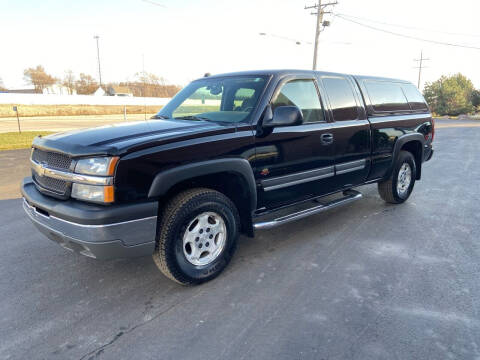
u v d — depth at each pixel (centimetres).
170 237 290
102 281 329
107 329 258
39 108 4256
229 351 234
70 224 262
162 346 240
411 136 534
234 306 286
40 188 304
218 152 307
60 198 279
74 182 269
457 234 442
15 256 380
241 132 326
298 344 240
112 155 256
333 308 283
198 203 300
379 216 509
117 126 334
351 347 238
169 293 307
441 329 257
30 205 314
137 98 5500
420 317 271
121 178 258
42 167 296
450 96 8081
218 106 381
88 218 252
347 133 430
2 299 298
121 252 269
